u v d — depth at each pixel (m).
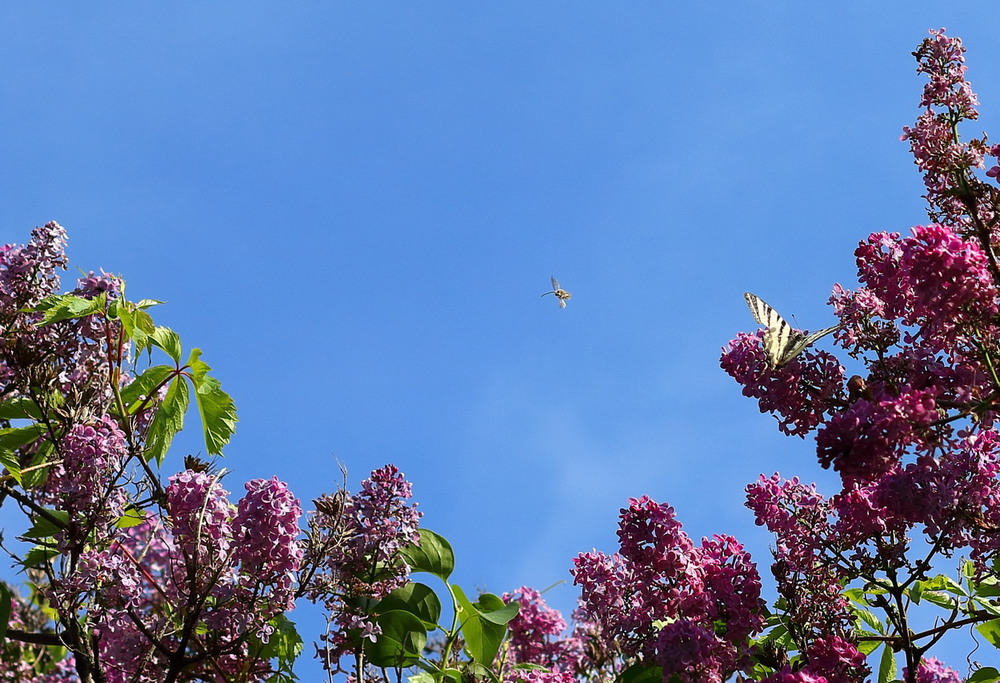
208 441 6.32
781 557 5.60
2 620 5.52
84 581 5.34
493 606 6.90
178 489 5.41
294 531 5.31
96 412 5.95
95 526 5.52
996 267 5.12
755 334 5.65
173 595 5.48
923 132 5.75
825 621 5.42
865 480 4.80
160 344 6.26
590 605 5.73
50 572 5.56
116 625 5.39
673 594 5.45
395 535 6.07
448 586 6.56
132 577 5.45
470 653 6.36
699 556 5.56
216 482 5.41
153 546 5.88
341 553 5.95
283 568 5.29
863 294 5.52
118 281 6.73
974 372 5.05
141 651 5.36
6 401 6.16
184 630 5.16
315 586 5.64
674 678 5.38
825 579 5.47
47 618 7.14
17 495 5.67
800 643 5.37
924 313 5.32
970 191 5.35
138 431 6.19
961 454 5.04
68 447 5.57
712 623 5.42
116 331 6.56
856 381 5.31
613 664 6.06
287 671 6.11
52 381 5.96
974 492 4.97
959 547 5.09
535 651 7.47
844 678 5.19
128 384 6.38
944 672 5.77
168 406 6.20
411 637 6.26
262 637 5.34
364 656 6.23
